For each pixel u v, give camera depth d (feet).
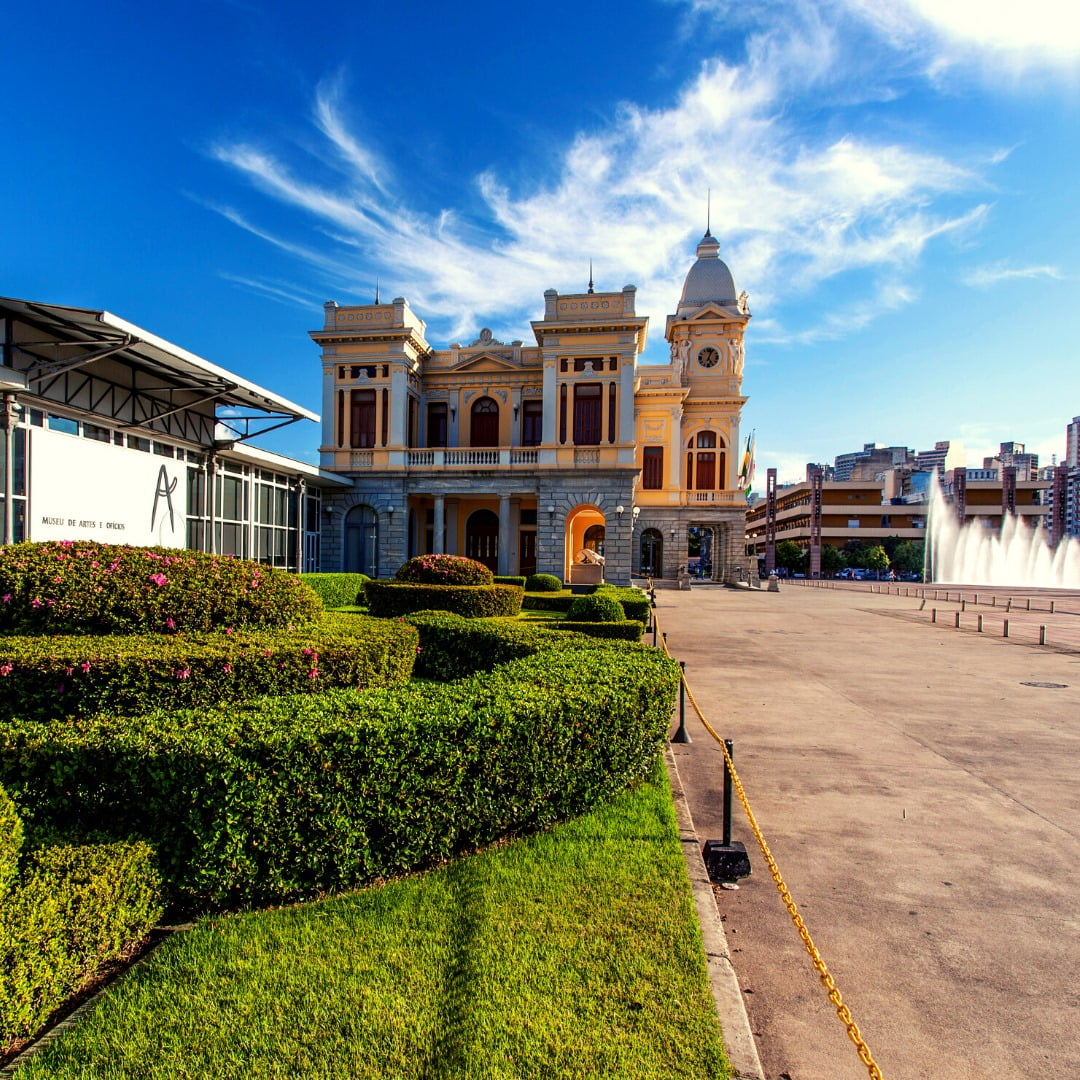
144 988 10.94
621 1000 10.81
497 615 60.85
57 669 17.97
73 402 48.01
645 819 18.16
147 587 23.89
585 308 104.42
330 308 110.11
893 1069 10.56
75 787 13.34
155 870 12.56
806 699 37.47
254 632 24.35
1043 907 15.46
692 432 160.04
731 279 171.01
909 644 62.49
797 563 288.30
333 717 14.87
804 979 12.78
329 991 10.90
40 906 10.30
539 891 14.12
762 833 19.40
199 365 51.93
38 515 43.09
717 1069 9.48
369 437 110.73
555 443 104.58
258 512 81.82
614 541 102.01
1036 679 44.70
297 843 13.65
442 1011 10.52
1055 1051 10.98
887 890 16.17
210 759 12.97
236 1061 9.44
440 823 15.31
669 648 57.11
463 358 123.95
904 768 25.36
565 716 17.83
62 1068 9.32
